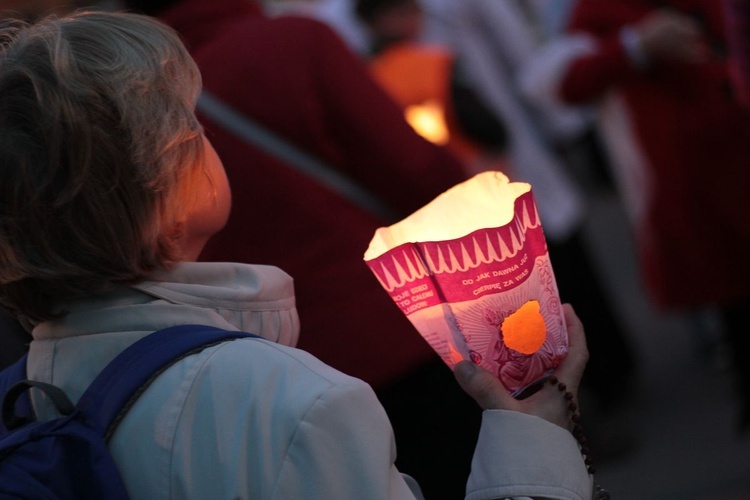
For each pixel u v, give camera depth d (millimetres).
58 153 1815
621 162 6441
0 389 2074
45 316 1989
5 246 1889
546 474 1968
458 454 3412
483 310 1991
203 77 3342
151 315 1947
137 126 1854
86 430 1809
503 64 6562
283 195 3277
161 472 1794
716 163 5984
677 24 5891
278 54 3295
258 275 2105
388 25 6465
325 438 1765
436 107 6016
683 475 5938
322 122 3295
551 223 6551
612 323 6770
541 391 2092
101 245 1879
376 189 3359
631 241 11133
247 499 1751
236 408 1797
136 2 3494
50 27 1923
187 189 1968
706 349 7461
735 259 6004
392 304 3311
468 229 2064
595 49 6215
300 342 3279
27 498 1749
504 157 6344
